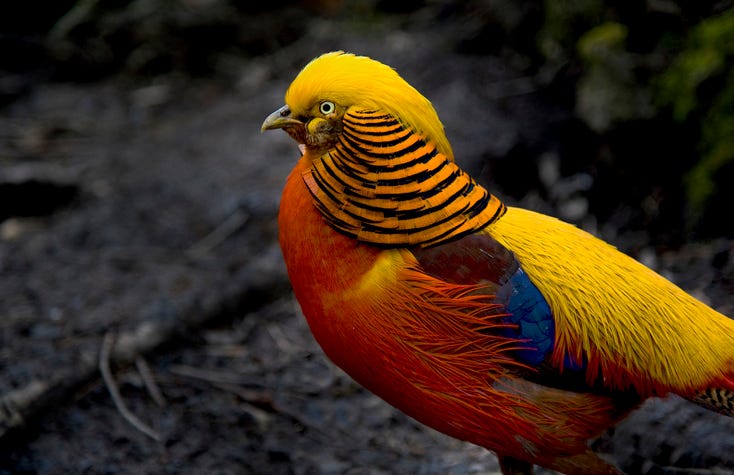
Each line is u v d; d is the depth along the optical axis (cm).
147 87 1161
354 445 587
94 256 804
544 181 835
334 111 425
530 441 447
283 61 1166
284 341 698
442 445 585
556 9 916
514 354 435
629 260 464
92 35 1196
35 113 1097
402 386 439
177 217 861
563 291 437
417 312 422
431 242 425
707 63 712
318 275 430
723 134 711
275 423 608
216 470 564
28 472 554
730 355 453
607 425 464
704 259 690
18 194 887
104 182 937
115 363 650
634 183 786
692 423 544
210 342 695
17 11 1203
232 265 776
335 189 421
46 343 658
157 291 734
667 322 446
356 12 1210
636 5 768
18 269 785
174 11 1212
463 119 930
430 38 1104
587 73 848
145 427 597
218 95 1123
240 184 900
